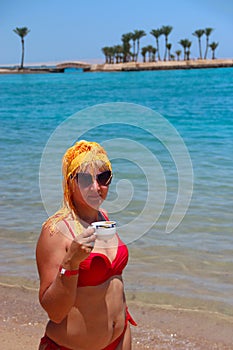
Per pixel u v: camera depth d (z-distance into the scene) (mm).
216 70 94312
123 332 2537
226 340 3758
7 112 22172
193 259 5121
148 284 4621
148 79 59375
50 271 2305
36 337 3865
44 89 43375
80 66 117688
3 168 9344
